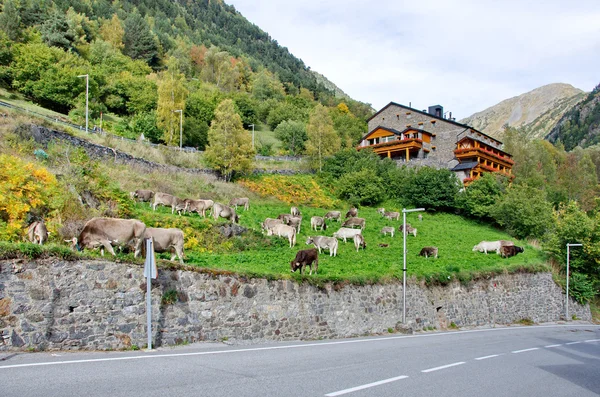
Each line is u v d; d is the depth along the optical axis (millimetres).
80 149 29391
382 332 22172
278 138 103438
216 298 15469
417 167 67125
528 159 93125
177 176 41812
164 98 70375
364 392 8555
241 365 10719
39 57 73250
